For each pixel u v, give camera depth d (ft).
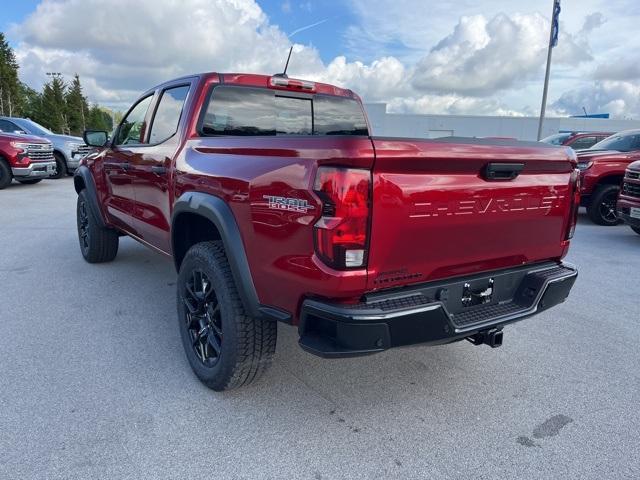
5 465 7.28
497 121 129.90
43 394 9.24
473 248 8.15
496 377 10.41
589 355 11.53
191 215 10.26
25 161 39.65
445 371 10.63
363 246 6.77
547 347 11.95
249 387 9.74
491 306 8.73
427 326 7.33
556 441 8.21
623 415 9.03
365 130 14.34
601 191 28.89
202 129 11.03
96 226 17.13
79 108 241.35
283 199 7.23
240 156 8.54
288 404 9.17
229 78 11.44
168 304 14.15
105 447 7.77
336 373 10.40
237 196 8.24
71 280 16.22
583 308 14.75
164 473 7.25
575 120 130.52
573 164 9.30
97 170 16.29
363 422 8.66
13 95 187.21
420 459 7.71
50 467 7.27
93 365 10.44
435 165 7.17
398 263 7.27
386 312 6.88
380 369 10.66
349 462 7.60
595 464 7.65
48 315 13.15
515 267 9.17
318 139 6.91
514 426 8.64
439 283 7.95
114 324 12.65
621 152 29.53
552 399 9.55
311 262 6.90
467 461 7.68
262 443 8.01
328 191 6.60
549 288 8.98
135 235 14.67
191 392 9.48
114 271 17.33
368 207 6.69
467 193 7.67
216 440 8.04
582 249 22.79
